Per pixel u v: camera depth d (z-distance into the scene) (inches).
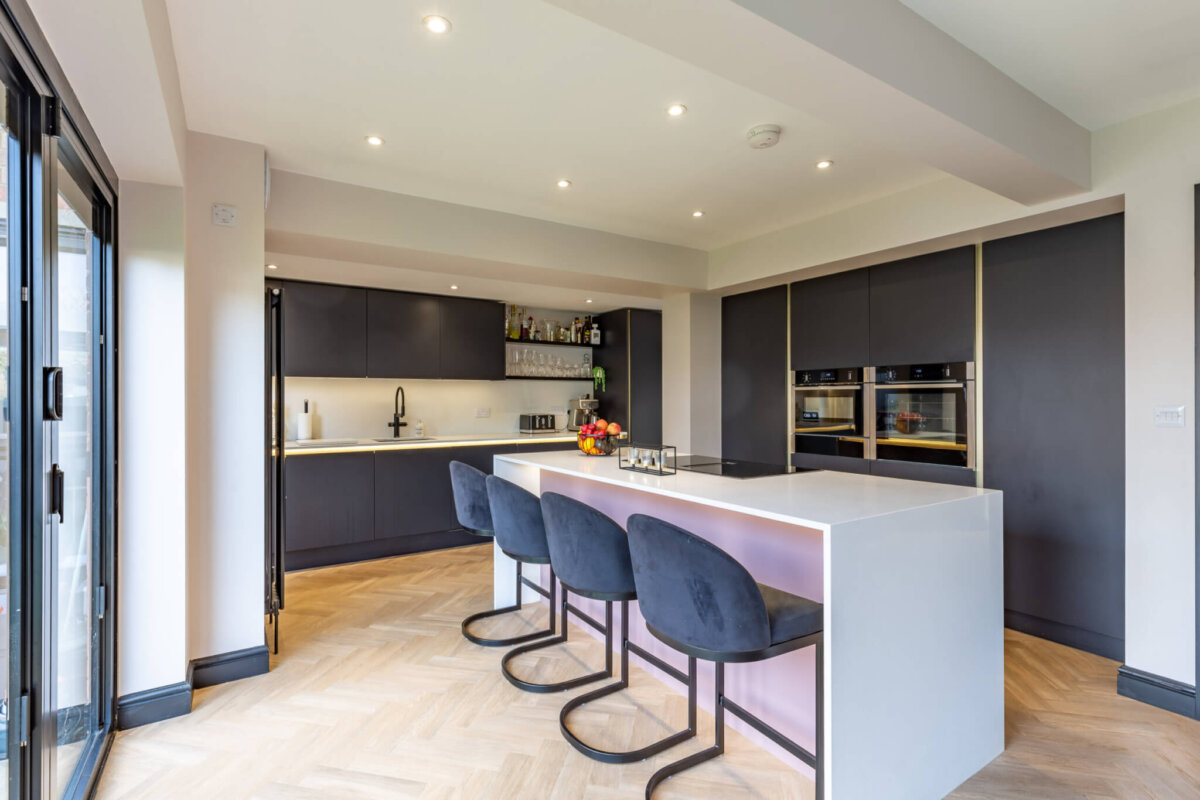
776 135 97.5
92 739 79.0
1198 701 88.5
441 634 121.3
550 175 116.6
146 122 69.1
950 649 73.2
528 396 241.9
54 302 56.4
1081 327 111.3
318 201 117.3
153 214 87.4
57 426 60.8
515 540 105.0
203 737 84.0
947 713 72.8
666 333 191.2
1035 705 93.6
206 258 97.4
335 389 200.1
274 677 101.7
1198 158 89.5
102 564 82.0
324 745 82.2
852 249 137.0
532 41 73.7
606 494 114.8
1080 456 111.7
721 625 61.4
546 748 81.7
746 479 92.7
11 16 45.6
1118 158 96.7
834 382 155.3
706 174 116.6
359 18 69.1
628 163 111.1
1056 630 116.6
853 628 62.7
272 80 82.5
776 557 81.4
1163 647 93.4
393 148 104.5
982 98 78.4
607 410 245.6
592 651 112.9
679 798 71.6
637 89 85.1
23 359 52.4
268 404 111.1
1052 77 83.4
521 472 142.0
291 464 166.4
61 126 57.6
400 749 81.4
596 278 157.6
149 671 88.0
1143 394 95.5
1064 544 114.3
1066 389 113.3
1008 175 92.4
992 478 124.3
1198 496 89.3
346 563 175.6
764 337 174.7
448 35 72.6
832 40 60.4
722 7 52.7
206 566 98.3
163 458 88.4
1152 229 94.0
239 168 100.4
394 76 81.8
